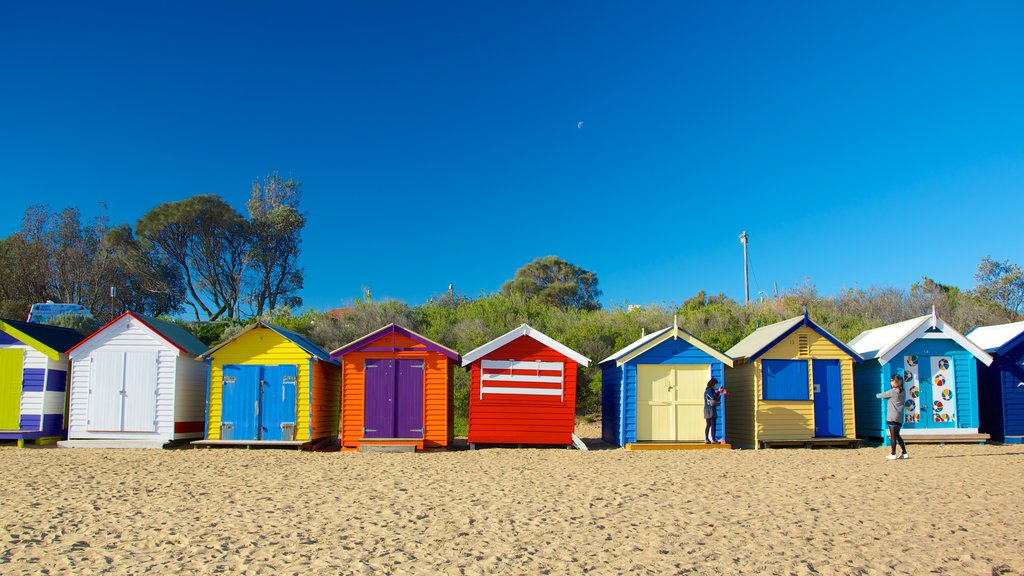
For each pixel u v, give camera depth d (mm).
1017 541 8617
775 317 34312
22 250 47375
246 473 14461
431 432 19266
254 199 54062
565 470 15016
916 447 19641
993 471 14578
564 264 59781
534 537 8789
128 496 11531
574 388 19734
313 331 32656
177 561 7648
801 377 20359
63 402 20422
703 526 9398
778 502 11117
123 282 50875
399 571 7375
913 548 8289
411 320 33812
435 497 11523
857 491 12148
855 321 34562
